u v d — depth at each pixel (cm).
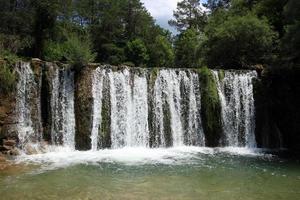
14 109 2742
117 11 7688
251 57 4147
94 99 2991
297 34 3281
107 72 3052
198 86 3297
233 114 3344
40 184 1978
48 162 2459
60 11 5522
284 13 3703
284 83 3475
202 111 3278
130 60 7019
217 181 2117
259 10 4684
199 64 5197
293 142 3347
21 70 2822
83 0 7906
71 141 2895
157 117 3152
